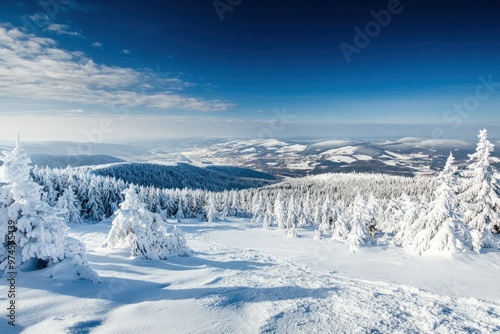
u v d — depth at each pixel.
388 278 17.80
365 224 30.83
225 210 83.81
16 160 11.10
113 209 60.97
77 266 11.00
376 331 7.38
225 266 17.19
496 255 19.50
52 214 11.34
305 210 68.25
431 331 7.55
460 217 21.19
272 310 8.57
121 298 9.36
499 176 22.00
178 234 19.73
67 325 6.90
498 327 7.93
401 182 126.81
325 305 9.28
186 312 8.20
